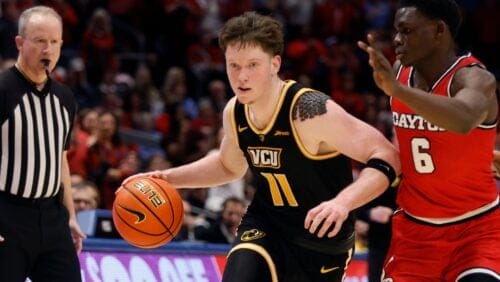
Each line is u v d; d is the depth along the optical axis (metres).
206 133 15.65
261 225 6.11
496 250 5.83
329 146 5.89
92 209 9.82
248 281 5.82
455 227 5.96
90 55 17.75
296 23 21.61
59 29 6.56
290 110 5.83
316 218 5.41
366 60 21.50
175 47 19.59
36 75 6.55
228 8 21.34
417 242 6.09
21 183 6.46
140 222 6.23
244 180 13.45
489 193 5.96
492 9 23.45
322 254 6.07
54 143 6.66
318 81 20.53
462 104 5.30
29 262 6.55
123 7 19.62
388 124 18.20
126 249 8.84
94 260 8.65
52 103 6.68
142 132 16.52
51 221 6.61
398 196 6.21
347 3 22.83
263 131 5.92
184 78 18.53
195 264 9.11
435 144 5.84
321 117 5.76
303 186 5.96
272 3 21.92
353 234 6.18
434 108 5.21
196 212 11.70
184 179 6.60
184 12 19.78
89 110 14.52
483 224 5.92
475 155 5.84
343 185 6.04
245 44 5.68
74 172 12.69
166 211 6.28
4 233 6.41
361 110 19.89
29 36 6.46
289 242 6.07
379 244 8.76
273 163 5.95
